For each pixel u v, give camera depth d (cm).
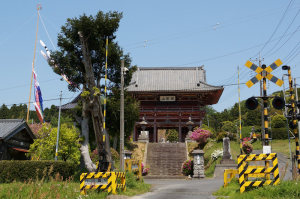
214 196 1409
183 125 5681
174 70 6284
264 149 1331
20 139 2742
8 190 1200
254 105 1357
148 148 4291
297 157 1538
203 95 5728
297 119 1582
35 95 3447
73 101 4488
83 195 1256
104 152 1830
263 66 1384
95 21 2698
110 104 2852
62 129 2886
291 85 1650
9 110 9000
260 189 1138
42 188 1292
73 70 2748
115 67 2927
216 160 3553
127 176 1788
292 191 1062
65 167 2141
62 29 2800
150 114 5725
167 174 3550
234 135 4388
